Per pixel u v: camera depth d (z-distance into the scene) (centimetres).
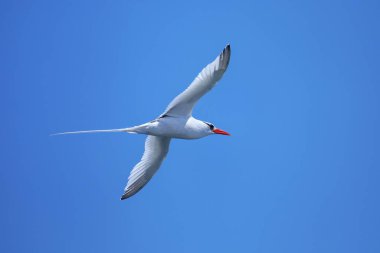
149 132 1670
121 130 1644
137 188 1866
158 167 1872
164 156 1852
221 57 1549
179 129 1672
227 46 1530
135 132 1664
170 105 1644
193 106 1667
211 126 1741
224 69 1563
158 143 1827
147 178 1880
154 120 1673
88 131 1627
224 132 1741
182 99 1633
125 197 1831
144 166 1856
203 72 1583
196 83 1595
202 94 1630
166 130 1667
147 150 1850
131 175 1845
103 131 1639
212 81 1596
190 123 1684
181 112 1675
